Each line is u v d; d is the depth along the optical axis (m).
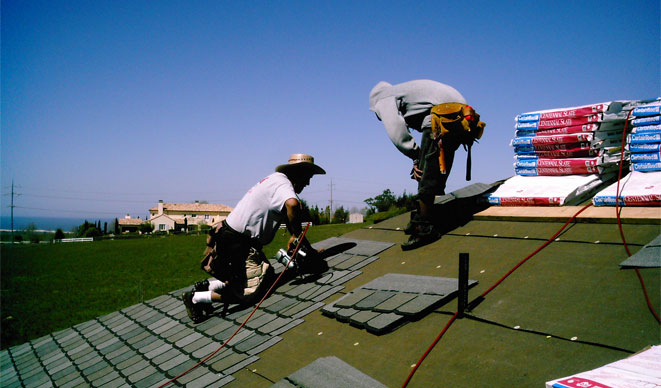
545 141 4.74
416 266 4.05
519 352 2.40
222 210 109.56
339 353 2.94
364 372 2.62
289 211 4.35
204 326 4.32
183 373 3.41
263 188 4.45
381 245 4.95
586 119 4.45
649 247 3.03
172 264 39.16
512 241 3.96
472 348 2.55
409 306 3.13
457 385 2.28
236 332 3.85
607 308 2.58
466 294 2.94
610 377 1.69
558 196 4.32
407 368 2.55
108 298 27.38
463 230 4.59
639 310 2.47
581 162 4.50
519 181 5.03
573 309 2.67
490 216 4.65
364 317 3.21
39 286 32.22
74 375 4.32
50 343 5.82
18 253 54.69
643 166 4.13
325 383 2.44
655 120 4.12
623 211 3.72
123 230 104.44
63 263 43.69
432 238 4.50
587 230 3.69
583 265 3.18
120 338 4.93
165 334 4.54
